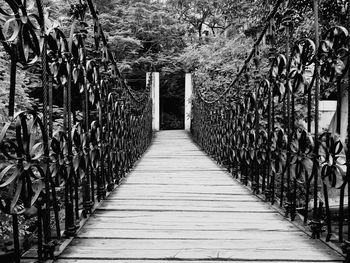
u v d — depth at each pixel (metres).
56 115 4.22
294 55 2.23
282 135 2.52
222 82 7.51
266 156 2.89
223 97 5.11
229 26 7.73
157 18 11.95
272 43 2.74
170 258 1.71
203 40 10.13
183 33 13.18
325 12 4.48
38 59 1.40
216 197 3.05
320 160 1.94
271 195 2.81
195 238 1.99
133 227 2.18
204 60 8.04
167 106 16.19
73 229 1.95
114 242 1.92
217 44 8.07
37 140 1.97
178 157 6.30
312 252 1.79
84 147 2.21
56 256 1.69
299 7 4.51
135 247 1.85
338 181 1.73
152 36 12.40
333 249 1.80
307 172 2.10
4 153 1.26
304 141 2.11
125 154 4.26
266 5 5.46
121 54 11.49
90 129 2.40
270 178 2.87
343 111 4.31
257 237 2.02
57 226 1.75
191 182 3.78
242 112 3.78
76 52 1.98
